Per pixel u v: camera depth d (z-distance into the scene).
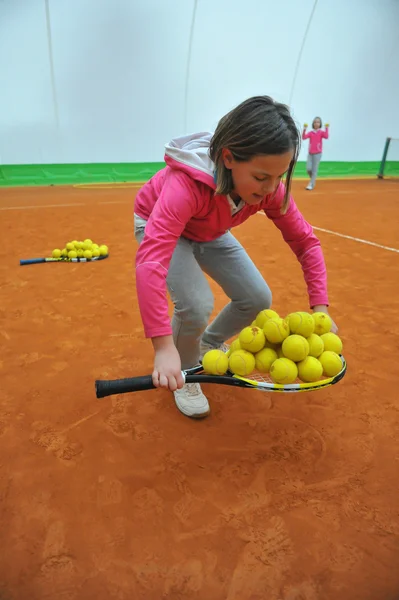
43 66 13.46
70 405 2.31
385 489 1.80
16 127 13.83
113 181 15.32
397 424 2.21
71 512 1.67
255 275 2.11
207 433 2.12
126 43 14.04
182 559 1.50
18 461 1.92
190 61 15.06
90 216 8.11
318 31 15.73
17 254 5.30
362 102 17.61
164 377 1.49
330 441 2.08
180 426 2.17
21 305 3.62
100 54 13.94
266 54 15.75
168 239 1.56
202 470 1.89
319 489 1.80
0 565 1.46
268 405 2.35
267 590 1.40
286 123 1.44
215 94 15.98
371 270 4.78
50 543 1.55
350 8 15.62
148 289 1.51
